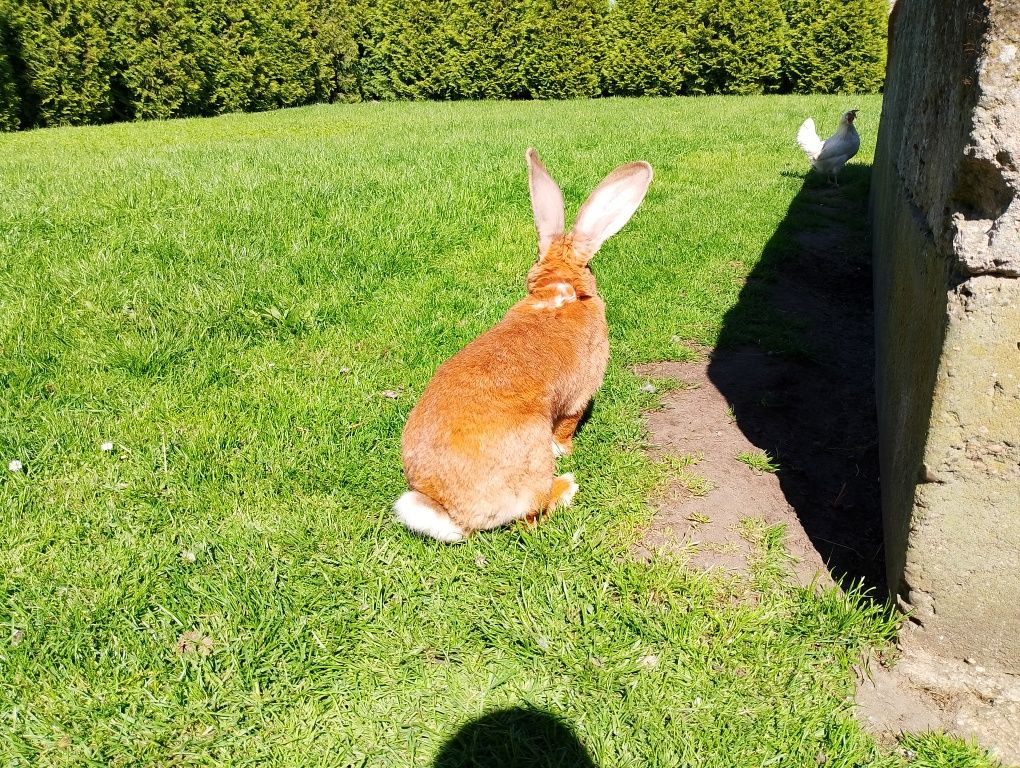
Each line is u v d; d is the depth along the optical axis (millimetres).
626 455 1257
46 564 991
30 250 1824
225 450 1218
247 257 1819
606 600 967
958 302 766
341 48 7625
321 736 818
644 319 1744
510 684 871
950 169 826
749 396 1477
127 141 4570
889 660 906
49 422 1258
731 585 1010
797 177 3100
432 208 2197
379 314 1670
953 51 869
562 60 7391
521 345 1109
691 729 824
